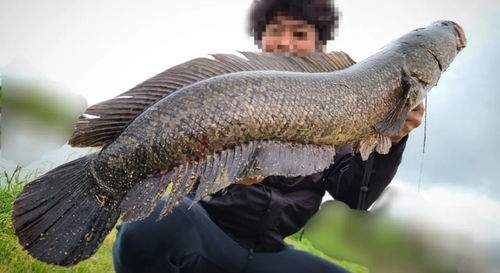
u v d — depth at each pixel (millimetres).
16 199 1005
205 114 965
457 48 1372
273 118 1005
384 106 1159
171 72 1013
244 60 1074
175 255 1326
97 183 996
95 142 995
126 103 994
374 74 1155
